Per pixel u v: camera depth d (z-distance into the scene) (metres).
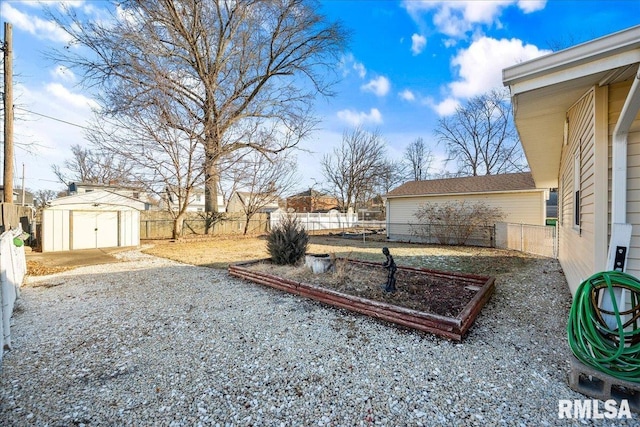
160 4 12.14
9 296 3.62
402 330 3.12
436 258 7.96
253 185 15.50
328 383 2.19
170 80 11.30
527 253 8.89
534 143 5.65
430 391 2.08
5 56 8.20
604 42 2.08
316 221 23.02
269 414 1.87
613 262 2.49
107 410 1.92
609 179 2.80
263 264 6.08
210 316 3.62
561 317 3.50
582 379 2.15
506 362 2.47
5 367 2.47
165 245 12.09
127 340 2.97
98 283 5.44
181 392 2.11
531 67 2.44
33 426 1.78
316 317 3.53
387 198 14.47
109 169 11.64
